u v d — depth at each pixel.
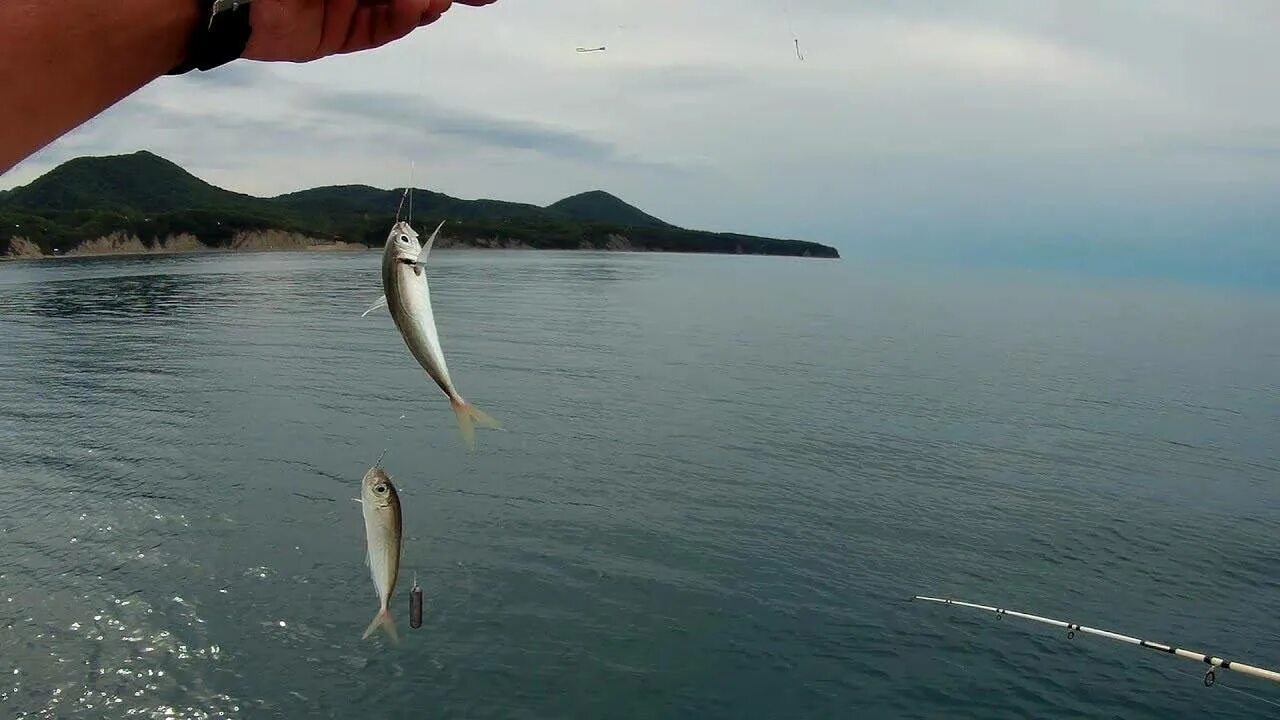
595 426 16.09
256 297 42.75
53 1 0.75
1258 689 7.58
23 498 10.84
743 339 32.25
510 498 11.49
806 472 13.68
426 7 1.20
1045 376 26.45
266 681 6.95
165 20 0.82
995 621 8.62
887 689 7.27
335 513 10.58
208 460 12.76
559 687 7.07
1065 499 13.10
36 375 19.94
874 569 9.84
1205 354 36.44
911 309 56.25
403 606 8.23
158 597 8.20
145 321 31.73
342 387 18.81
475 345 26.88
